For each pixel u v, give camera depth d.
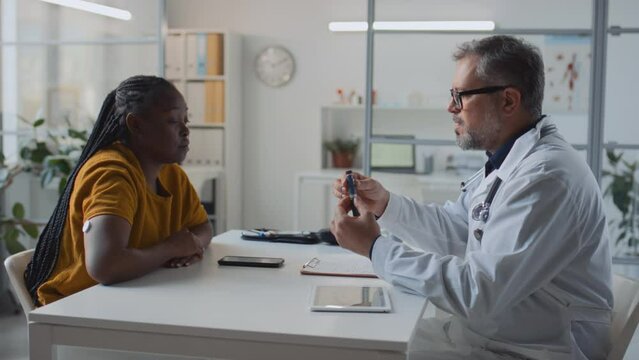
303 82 6.49
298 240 2.17
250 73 6.57
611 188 3.82
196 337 1.26
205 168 6.04
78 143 4.42
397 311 1.37
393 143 4.06
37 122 4.37
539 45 3.85
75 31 4.31
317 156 6.52
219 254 1.97
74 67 4.93
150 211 1.89
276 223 6.68
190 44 6.18
